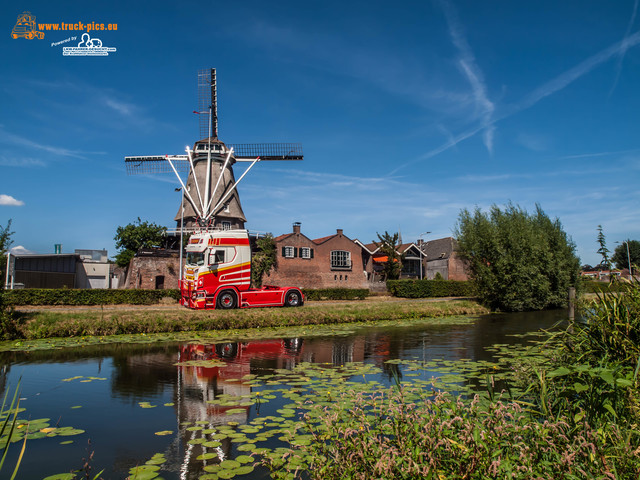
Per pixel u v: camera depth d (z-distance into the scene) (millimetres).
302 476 3773
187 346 12031
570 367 4105
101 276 41906
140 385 7363
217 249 19297
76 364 9281
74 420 5496
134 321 15047
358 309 20766
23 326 13516
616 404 3797
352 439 3604
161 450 4504
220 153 40062
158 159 40750
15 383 7500
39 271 35875
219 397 6551
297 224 44000
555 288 27797
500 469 2936
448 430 3500
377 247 54531
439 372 8180
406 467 3145
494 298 26641
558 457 3080
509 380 7215
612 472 2852
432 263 57938
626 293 5461
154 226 41562
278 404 6105
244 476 3881
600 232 9461
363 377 7777
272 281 41531
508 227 26781
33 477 3848
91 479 3771
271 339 13547
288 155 42500
